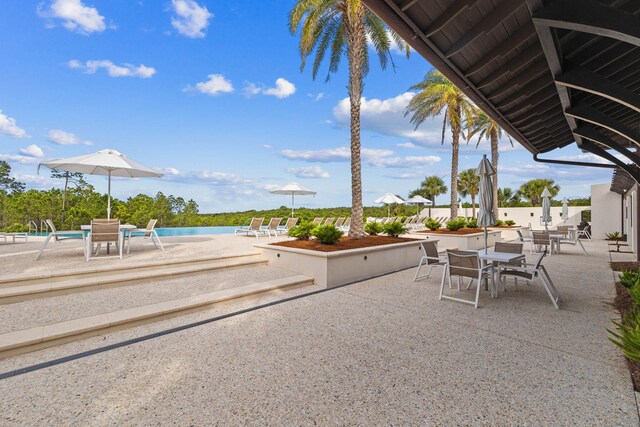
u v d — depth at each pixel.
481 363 2.79
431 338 3.36
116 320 3.55
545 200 12.69
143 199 25.77
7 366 2.73
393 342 3.25
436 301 4.79
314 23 8.53
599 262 8.46
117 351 3.04
